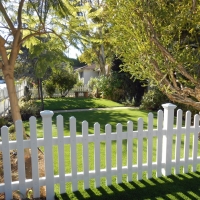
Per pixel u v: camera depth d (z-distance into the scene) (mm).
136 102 12148
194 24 2420
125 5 2330
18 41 3662
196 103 2709
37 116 8648
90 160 3777
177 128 3213
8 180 2586
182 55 2418
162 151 3270
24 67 12938
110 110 10055
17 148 2574
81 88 18234
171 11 2369
